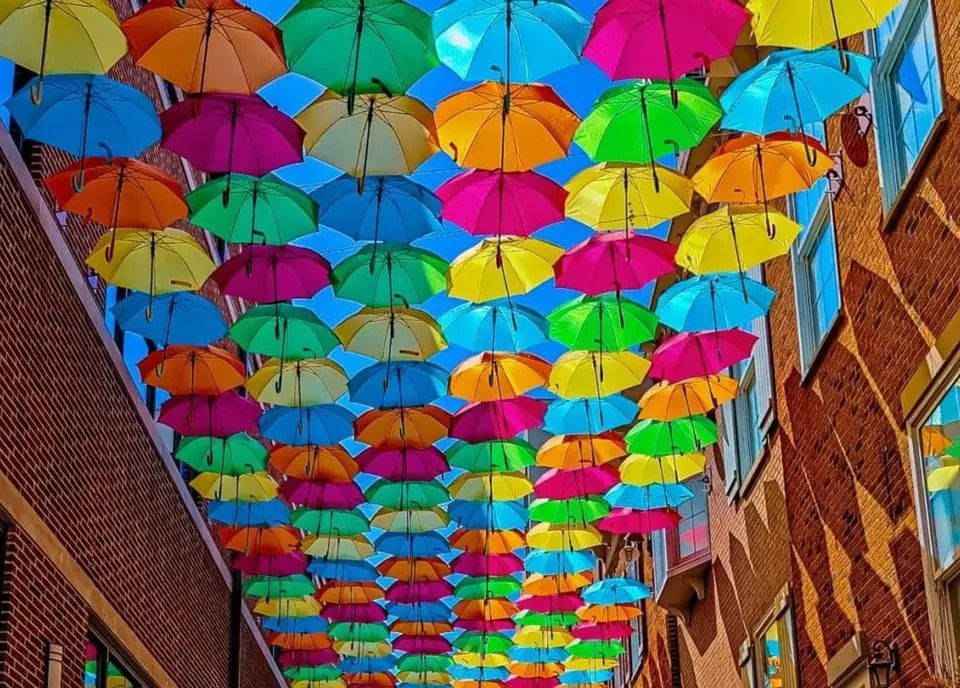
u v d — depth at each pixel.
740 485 19.55
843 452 13.84
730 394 15.77
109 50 10.19
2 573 11.47
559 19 10.47
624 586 24.39
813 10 9.79
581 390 15.05
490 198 11.70
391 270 13.30
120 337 16.62
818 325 15.09
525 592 23.44
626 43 9.93
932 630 11.00
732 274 14.02
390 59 10.26
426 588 22.91
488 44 10.46
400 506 18.33
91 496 14.63
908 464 11.69
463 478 18.34
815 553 15.15
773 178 11.79
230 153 11.00
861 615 13.35
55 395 13.29
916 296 11.32
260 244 12.68
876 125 12.19
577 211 12.15
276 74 10.35
